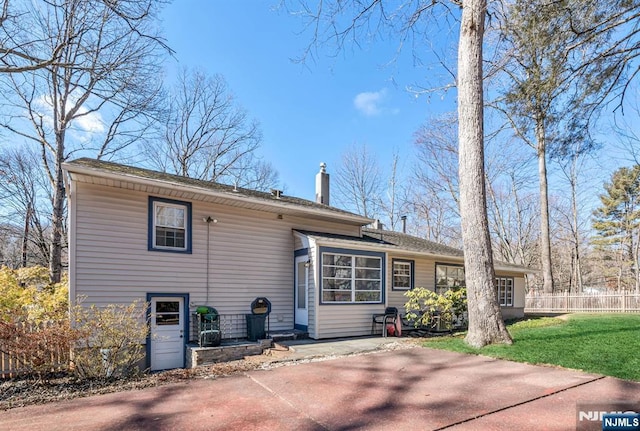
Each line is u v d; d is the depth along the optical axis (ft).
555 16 27.35
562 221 117.50
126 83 36.27
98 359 22.93
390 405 15.72
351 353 28.35
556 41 28.55
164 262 31.78
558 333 32.42
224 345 30.50
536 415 14.03
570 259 119.85
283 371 22.71
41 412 16.28
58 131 52.54
